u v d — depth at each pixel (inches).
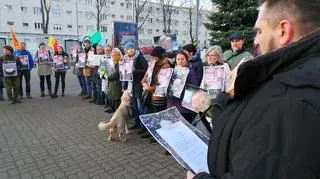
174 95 183.2
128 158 188.2
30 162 183.8
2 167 176.9
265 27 42.9
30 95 420.5
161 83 194.2
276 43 42.1
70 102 378.6
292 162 33.7
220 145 45.9
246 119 41.0
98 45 358.6
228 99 48.2
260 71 42.1
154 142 216.5
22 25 1918.1
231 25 461.1
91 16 2228.1
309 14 38.8
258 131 37.8
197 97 153.3
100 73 318.7
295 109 34.8
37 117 299.6
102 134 239.5
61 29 2076.8
